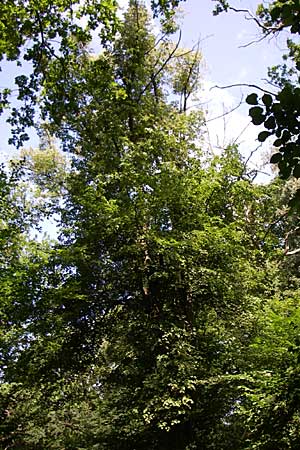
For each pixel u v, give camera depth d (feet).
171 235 48.55
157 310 49.49
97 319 52.54
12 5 39.63
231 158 53.88
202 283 48.98
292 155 12.50
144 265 49.16
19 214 60.70
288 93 12.09
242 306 49.67
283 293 57.88
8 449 63.36
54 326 49.78
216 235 47.26
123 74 62.23
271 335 34.94
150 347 46.75
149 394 44.06
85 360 53.11
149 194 49.65
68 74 44.19
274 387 30.22
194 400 44.55
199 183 51.47
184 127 57.98
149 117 58.80
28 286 50.39
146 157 52.90
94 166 57.26
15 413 63.41
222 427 45.27
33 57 40.75
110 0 40.32
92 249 52.70
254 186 54.85
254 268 54.54
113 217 49.55
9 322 54.03
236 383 44.24
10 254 57.31
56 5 40.27
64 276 52.26
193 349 45.83
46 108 42.27
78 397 57.52
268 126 12.51
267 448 30.78
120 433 48.47
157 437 45.52
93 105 58.80
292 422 29.99
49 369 51.42
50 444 62.64
